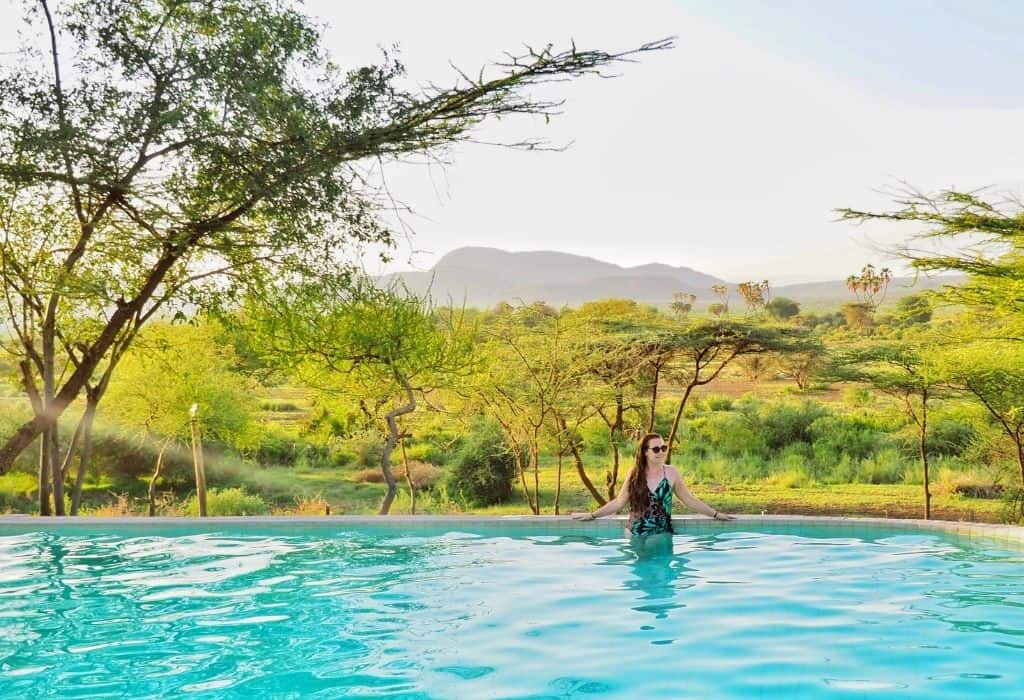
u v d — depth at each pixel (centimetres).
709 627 616
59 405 980
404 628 623
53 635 612
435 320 1658
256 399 2367
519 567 841
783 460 3041
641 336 1770
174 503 2498
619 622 632
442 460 3131
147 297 1034
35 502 2483
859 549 920
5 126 952
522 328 1819
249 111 984
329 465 3195
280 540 1013
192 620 652
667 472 1022
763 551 910
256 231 1046
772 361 1953
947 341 1794
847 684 490
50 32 1066
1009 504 1983
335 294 1375
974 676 504
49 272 1242
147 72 1030
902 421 2831
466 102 939
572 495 2558
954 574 795
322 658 554
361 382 1734
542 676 510
